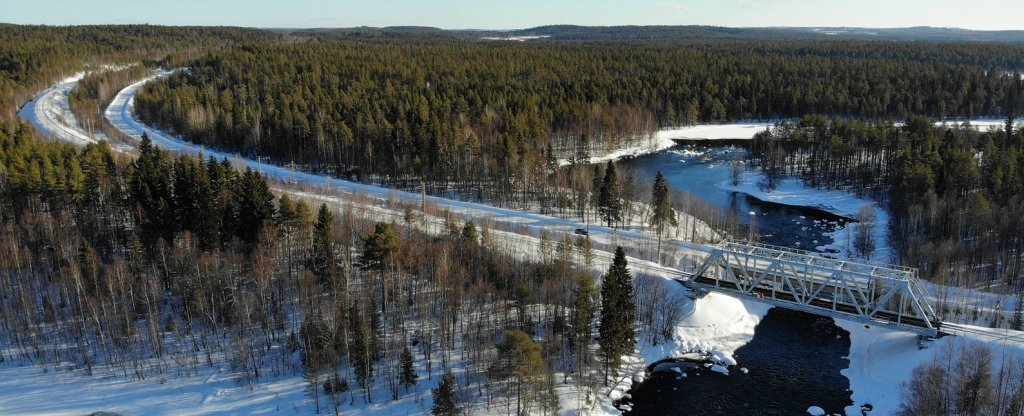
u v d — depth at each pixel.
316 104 194.00
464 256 90.06
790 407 68.88
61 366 74.38
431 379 72.06
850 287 85.69
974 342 68.44
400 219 112.25
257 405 68.31
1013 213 104.75
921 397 62.06
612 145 197.62
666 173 175.00
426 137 154.50
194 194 96.81
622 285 72.12
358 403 68.38
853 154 163.50
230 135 182.50
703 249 111.56
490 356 73.06
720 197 153.25
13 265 88.31
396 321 81.00
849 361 77.38
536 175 146.88
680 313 84.44
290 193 129.12
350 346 72.00
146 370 73.75
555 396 65.81
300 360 75.00
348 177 158.25
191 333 77.69
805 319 87.88
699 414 68.12
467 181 151.75
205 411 67.38
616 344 71.12
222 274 84.50
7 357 75.62
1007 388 60.66
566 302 84.62
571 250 95.25
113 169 115.31
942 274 93.50
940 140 166.00
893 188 135.12
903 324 72.50
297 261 94.38
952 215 110.44
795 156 181.62
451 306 79.00
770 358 78.50
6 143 128.50
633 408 69.19
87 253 84.00
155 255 92.38
